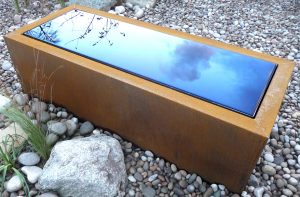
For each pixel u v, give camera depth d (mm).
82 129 1531
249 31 2428
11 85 1829
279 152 1479
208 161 1255
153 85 1238
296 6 2783
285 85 1234
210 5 2777
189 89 1215
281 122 1625
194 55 1400
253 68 1321
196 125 1172
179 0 2838
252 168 1152
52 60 1434
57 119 1601
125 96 1303
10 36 1523
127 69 1320
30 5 2654
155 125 1307
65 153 1241
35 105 1610
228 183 1273
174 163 1393
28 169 1307
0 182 1290
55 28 1600
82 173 1186
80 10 1778
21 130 1500
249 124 1072
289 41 2318
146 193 1284
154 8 2707
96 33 1561
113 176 1243
